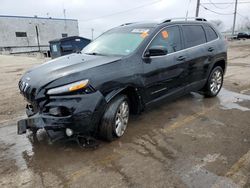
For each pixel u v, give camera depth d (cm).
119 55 413
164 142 383
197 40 540
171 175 300
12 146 379
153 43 434
